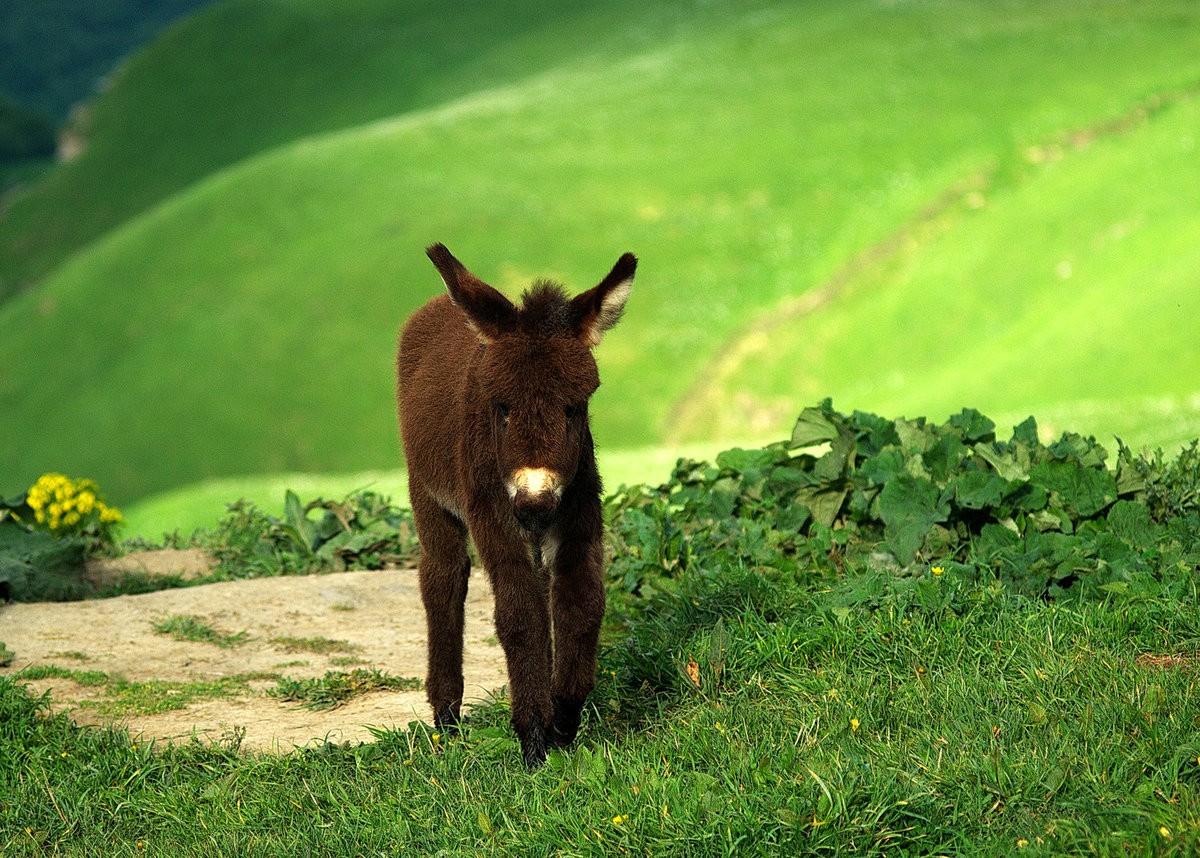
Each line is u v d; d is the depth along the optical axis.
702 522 26.75
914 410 113.25
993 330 134.12
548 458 15.60
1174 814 12.71
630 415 144.75
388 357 164.12
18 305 198.62
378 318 169.88
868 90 198.25
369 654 24.58
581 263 168.00
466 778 16.84
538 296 16.50
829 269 160.12
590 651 17.44
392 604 27.83
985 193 166.00
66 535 36.44
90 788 18.16
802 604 20.83
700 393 146.38
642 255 169.62
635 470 64.12
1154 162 146.75
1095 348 106.06
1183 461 25.52
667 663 19.53
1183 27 197.38
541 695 17.17
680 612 21.48
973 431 26.16
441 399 19.30
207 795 17.55
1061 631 17.72
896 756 14.88
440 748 18.31
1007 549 20.77
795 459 27.61
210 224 196.62
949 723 15.66
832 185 177.12
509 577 17.12
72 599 30.78
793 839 13.34
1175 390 95.50
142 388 167.88
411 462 20.17
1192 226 127.19
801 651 18.75
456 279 16.48
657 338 155.62
